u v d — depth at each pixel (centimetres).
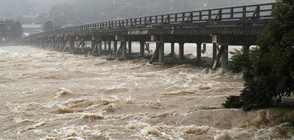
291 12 1114
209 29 2194
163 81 2125
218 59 2228
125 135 1102
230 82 1942
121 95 1723
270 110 1196
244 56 1334
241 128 1116
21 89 1953
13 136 1127
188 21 2428
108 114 1356
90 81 2241
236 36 2181
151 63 2981
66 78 2403
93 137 1089
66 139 1074
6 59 4153
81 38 5203
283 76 1111
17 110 1457
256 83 1235
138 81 2175
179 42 3050
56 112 1410
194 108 1369
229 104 1341
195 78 2156
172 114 1309
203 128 1122
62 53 5469
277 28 1152
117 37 3672
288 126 1095
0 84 2150
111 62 3441
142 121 1244
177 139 1056
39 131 1166
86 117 1302
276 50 1133
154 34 2878
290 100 1356
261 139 1029
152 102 1512
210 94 1662
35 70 2936
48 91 1862
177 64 2872
